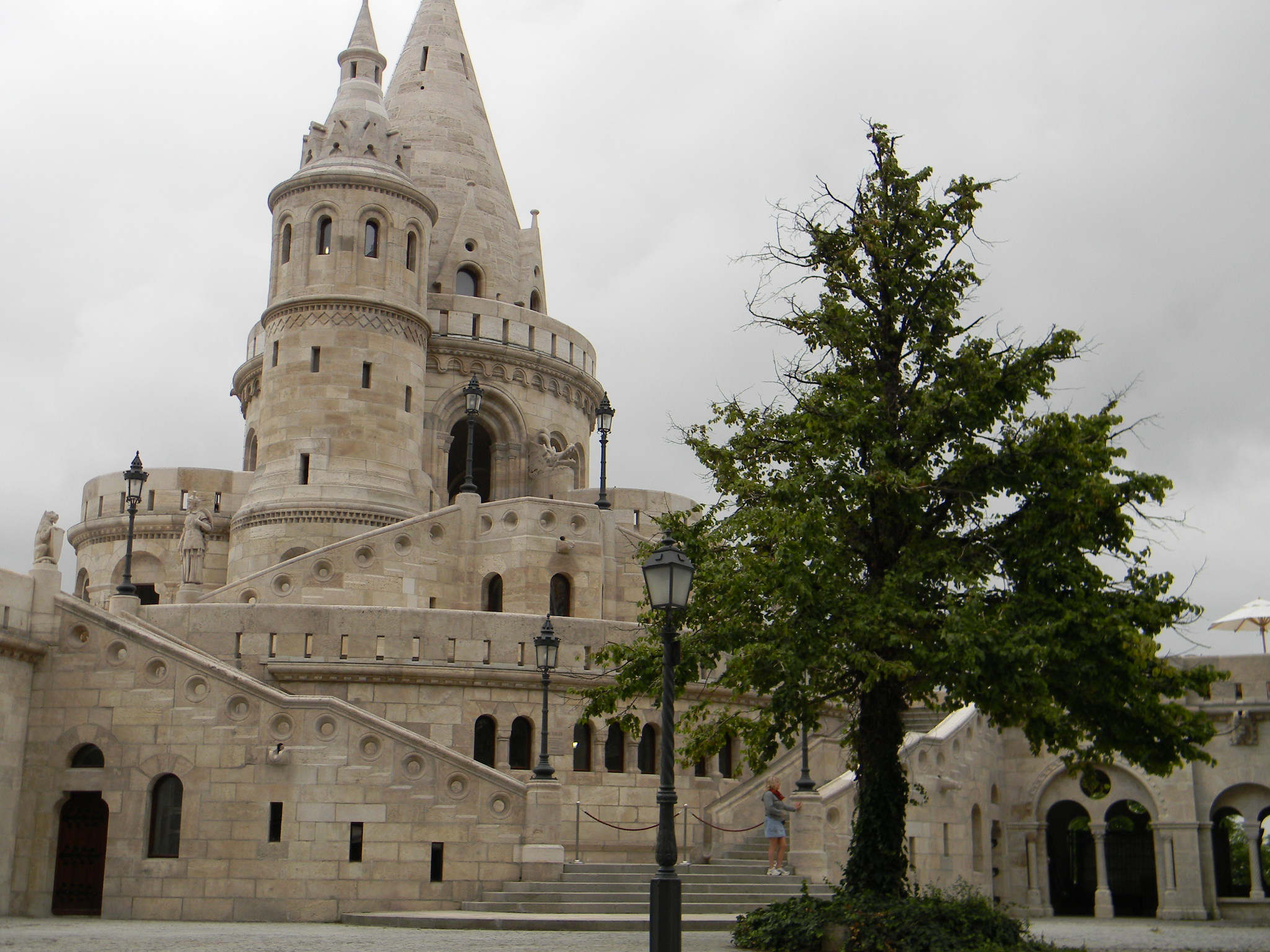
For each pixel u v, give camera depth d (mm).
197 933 25953
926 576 24156
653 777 39625
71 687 32375
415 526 46875
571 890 31109
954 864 39375
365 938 24688
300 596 45219
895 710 24781
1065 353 24656
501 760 38000
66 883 31859
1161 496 23188
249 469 60312
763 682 24000
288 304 52562
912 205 26031
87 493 57781
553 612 46844
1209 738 23125
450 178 65250
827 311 25719
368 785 31500
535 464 59812
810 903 23672
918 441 24547
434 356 58906
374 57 57844
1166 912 42594
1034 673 21656
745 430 27031
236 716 31812
